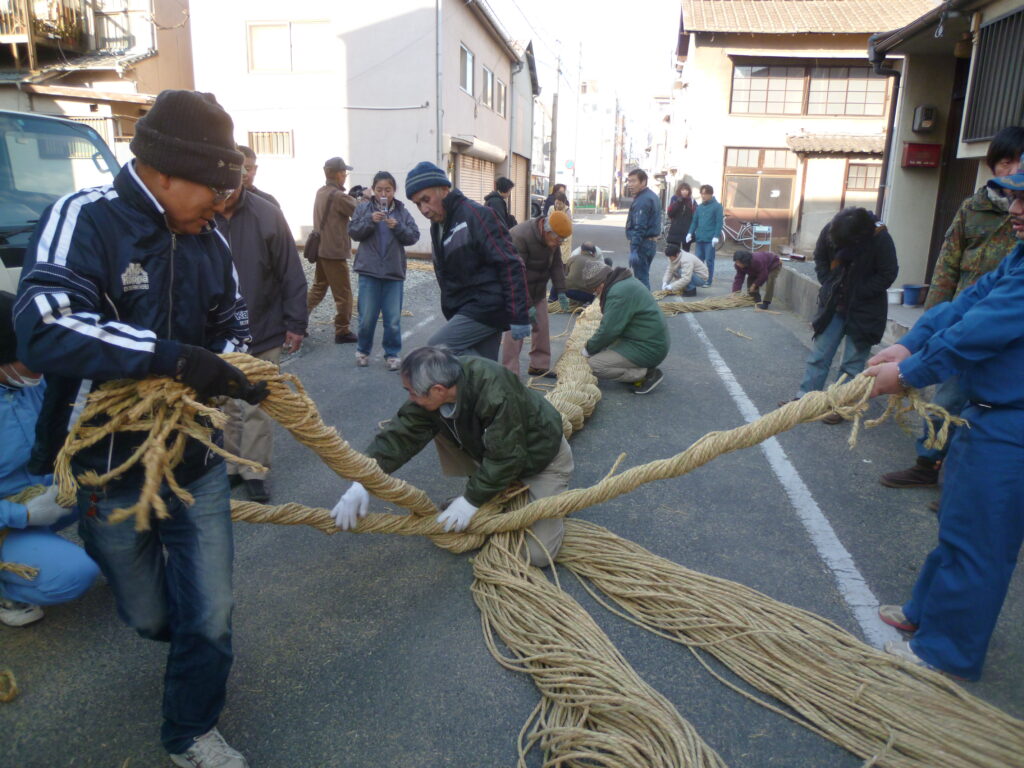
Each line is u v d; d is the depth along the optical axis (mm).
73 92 15328
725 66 19875
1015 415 2406
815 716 2473
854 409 2639
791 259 15852
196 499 2145
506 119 23844
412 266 14453
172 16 17781
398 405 5879
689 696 2623
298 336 4301
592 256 8008
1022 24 6004
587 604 3186
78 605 3123
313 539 3715
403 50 15891
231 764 2178
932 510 4059
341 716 2512
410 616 3070
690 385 6664
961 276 4188
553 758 2309
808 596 3230
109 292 1874
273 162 16766
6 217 4523
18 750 2344
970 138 6754
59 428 1993
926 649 2678
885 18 19203
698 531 3826
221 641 2131
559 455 3531
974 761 2262
